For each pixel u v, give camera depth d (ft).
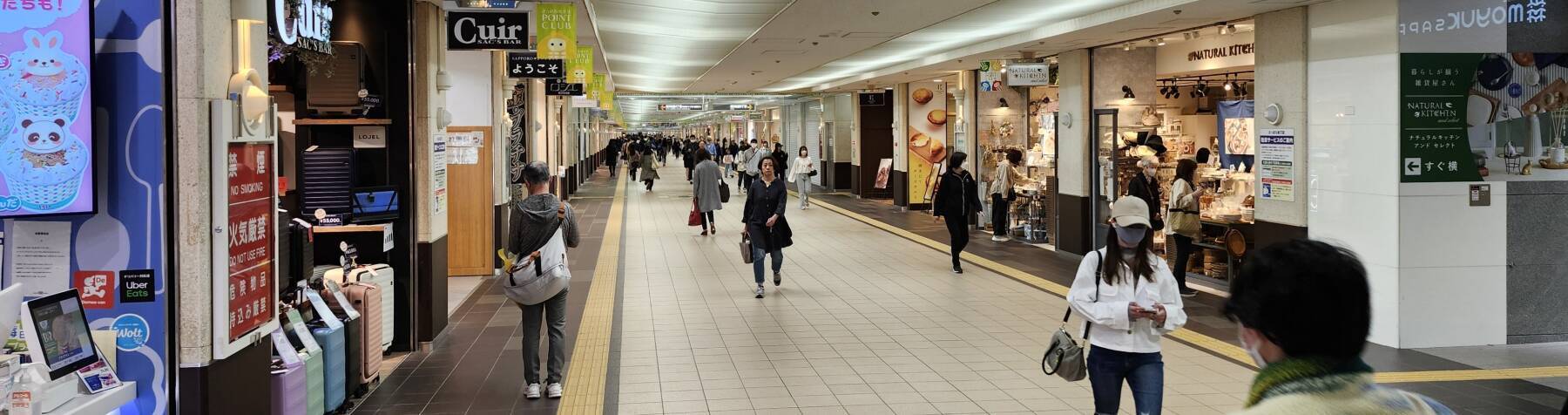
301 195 22.50
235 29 12.29
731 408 18.15
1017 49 40.47
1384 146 23.71
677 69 63.72
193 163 11.42
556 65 36.63
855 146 80.43
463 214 36.60
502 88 37.70
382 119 22.44
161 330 11.51
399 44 22.56
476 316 28.32
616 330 25.91
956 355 22.70
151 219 11.42
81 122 11.04
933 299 30.86
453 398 18.88
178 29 11.31
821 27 39.01
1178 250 31.24
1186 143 44.57
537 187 18.63
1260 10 27.37
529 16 25.25
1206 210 34.45
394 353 23.07
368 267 21.77
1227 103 34.17
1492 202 23.95
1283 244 5.20
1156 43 37.76
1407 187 23.45
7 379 9.84
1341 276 4.86
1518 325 24.36
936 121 67.51
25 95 10.96
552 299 18.98
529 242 18.47
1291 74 26.86
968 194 36.81
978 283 34.24
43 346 10.18
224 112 11.69
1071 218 41.60
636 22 39.60
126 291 11.46
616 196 83.87
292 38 15.10
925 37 42.68
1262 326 4.98
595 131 144.36
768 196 31.53
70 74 10.98
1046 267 38.65
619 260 41.16
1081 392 19.17
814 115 103.86
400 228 22.89
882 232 52.90
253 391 13.01
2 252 11.44
